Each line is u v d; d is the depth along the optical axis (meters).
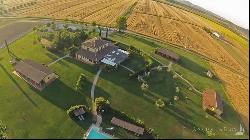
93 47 126.06
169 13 193.75
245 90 122.12
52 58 130.12
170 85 117.31
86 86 113.62
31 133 96.06
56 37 137.12
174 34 166.25
